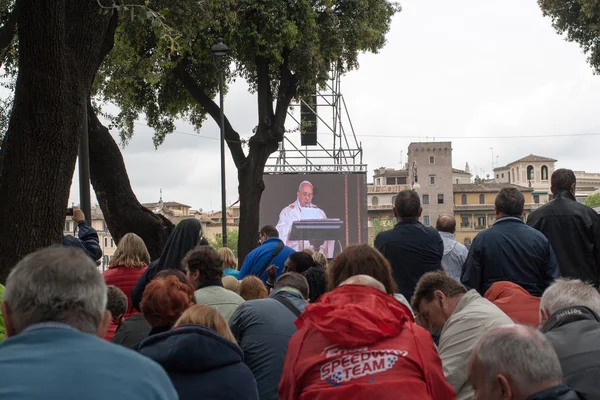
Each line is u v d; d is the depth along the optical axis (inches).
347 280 139.0
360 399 118.3
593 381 132.6
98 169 574.6
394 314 130.1
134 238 278.8
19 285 91.5
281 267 335.9
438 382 125.6
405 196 249.4
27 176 279.4
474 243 235.9
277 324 196.9
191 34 648.4
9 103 558.9
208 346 150.0
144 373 87.0
